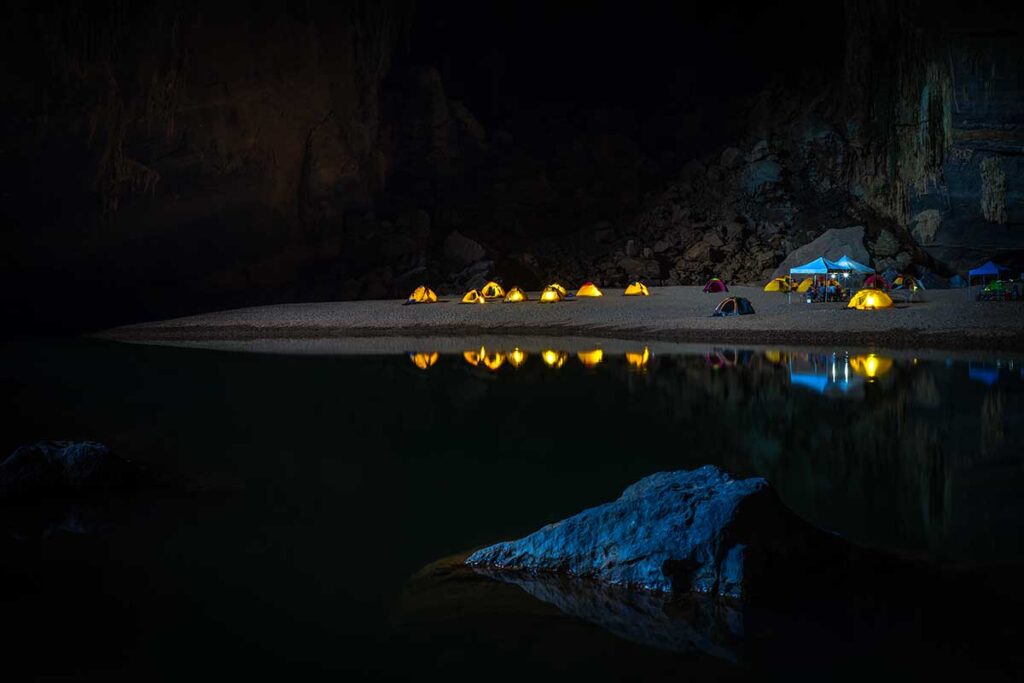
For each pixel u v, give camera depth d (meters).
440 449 13.16
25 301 37.78
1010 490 9.94
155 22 33.84
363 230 45.94
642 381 19.73
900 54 42.28
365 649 6.20
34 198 34.03
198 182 38.38
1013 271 35.94
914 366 21.19
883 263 40.66
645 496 7.52
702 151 53.53
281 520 9.55
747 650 5.88
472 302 39.22
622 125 55.97
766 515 7.11
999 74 37.50
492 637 6.29
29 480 10.72
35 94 31.48
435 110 51.47
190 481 11.45
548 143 55.28
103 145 34.16
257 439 14.18
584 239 49.28
